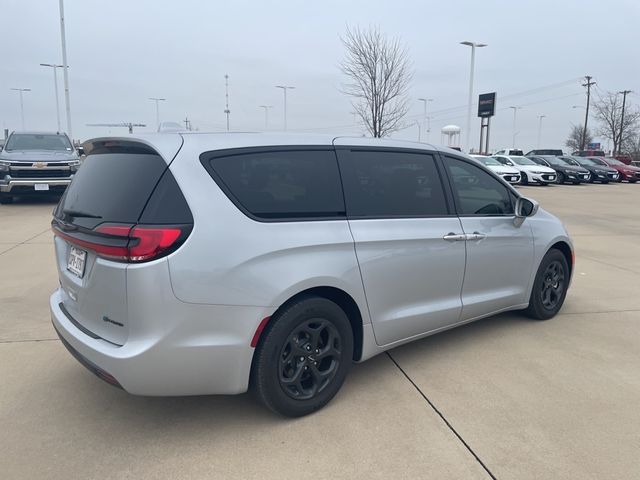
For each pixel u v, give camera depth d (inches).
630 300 223.1
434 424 120.5
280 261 114.4
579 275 270.4
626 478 101.9
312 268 118.3
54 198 606.9
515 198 176.7
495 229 165.5
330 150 131.6
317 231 121.5
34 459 106.4
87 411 125.6
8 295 217.6
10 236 350.9
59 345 165.0
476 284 161.9
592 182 1114.7
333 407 128.0
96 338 110.9
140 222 103.9
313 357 122.5
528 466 105.3
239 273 108.7
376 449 110.7
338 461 106.6
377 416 124.0
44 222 415.8
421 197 147.6
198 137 115.8
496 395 134.6
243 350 110.8
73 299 120.9
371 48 882.8
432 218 147.8
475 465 105.6
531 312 190.5
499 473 103.1
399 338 143.3
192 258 104.0
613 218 517.3
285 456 108.2
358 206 132.5
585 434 116.9
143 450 110.0
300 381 121.7
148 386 105.0
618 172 1149.7
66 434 115.7
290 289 114.7
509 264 172.1
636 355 161.9
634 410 127.7
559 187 984.3
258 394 116.8
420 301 146.2
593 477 102.2
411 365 153.0
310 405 123.0
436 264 147.2
